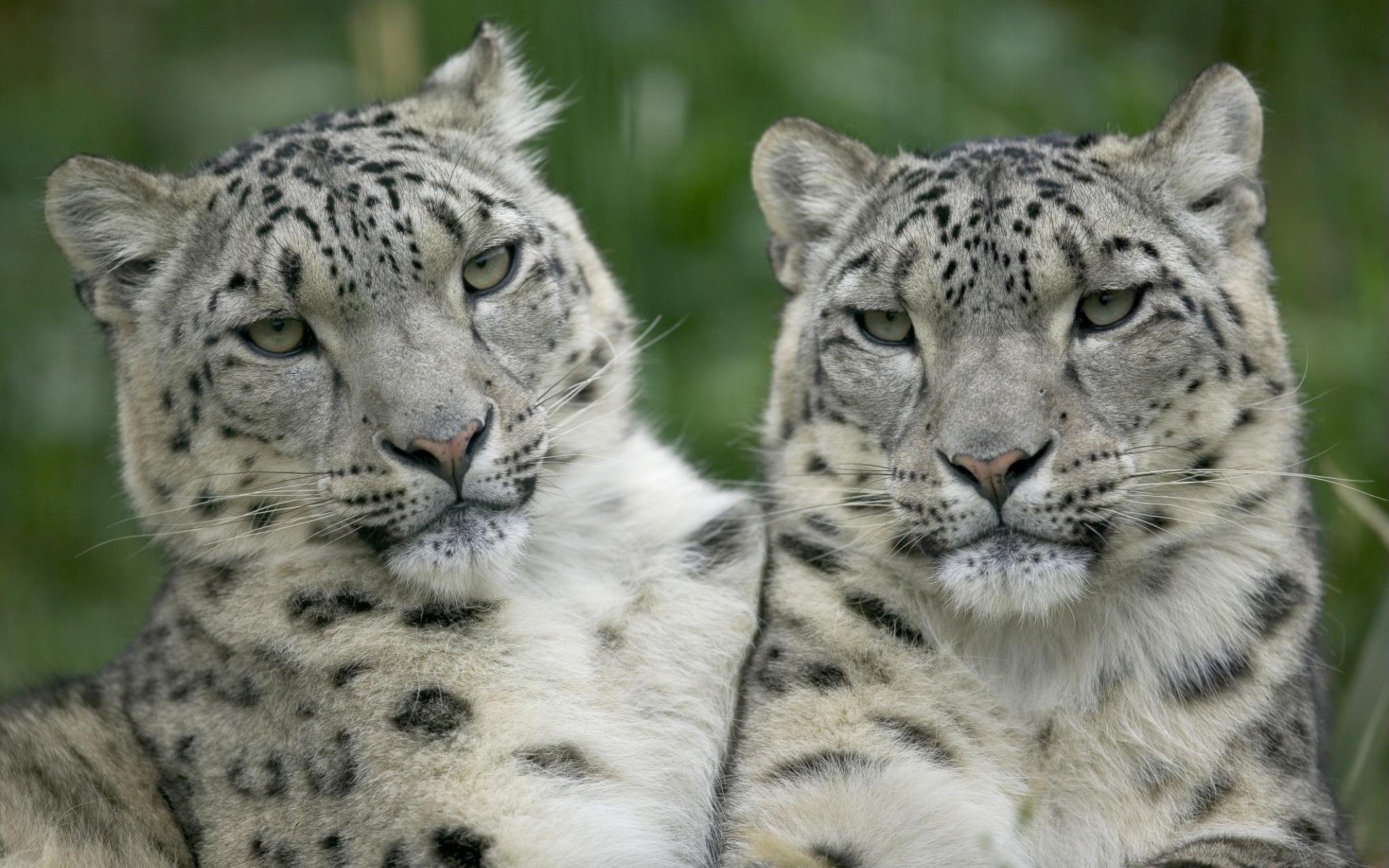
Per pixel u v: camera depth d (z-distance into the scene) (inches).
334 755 372.5
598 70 575.5
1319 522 462.6
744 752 382.0
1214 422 375.9
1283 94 652.7
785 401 418.0
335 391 385.4
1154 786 374.3
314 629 386.6
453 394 376.8
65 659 591.5
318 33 732.0
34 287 665.0
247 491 393.7
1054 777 381.1
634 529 419.2
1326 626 475.8
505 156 440.5
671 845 387.5
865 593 392.2
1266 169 648.4
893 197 405.7
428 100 444.8
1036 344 369.7
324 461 383.9
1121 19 696.4
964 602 369.7
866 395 388.5
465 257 396.5
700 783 398.3
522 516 387.2
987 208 378.6
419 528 379.9
